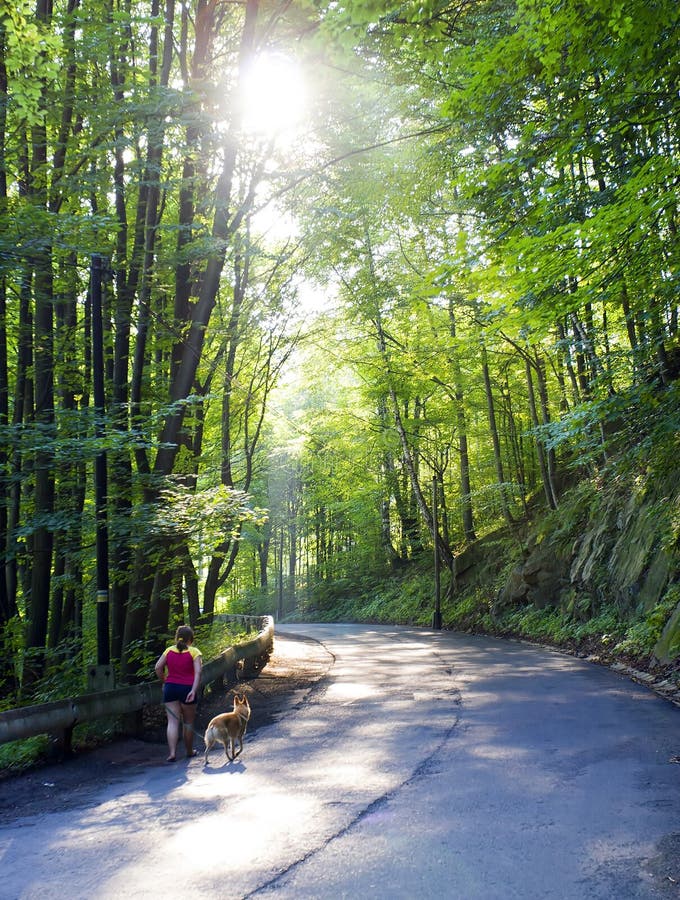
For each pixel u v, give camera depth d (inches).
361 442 1541.6
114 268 554.9
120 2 574.2
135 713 409.4
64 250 489.1
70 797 281.9
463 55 331.0
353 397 1563.7
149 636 547.5
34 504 573.3
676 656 494.9
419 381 1244.5
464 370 1254.9
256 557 2204.7
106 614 437.1
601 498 861.2
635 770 262.5
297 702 498.9
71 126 514.9
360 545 1860.2
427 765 289.3
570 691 463.8
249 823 226.4
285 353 915.4
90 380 614.2
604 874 170.4
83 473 582.2
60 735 350.9
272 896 167.3
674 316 474.6
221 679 568.4
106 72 546.0
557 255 310.5
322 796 253.0
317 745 348.2
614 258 332.5
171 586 580.7
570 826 205.3
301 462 1915.6
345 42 302.4
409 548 1856.5
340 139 691.4
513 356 1105.4
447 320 1154.0
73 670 545.3
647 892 159.8
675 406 429.4
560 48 305.4
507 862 180.9
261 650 689.6
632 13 268.8
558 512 1011.3
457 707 429.4
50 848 214.7
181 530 494.3
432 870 178.1
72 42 474.0
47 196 490.9
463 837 201.0
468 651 798.5
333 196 810.8
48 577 529.3
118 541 495.5
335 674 642.8
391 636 1115.9
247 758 332.2
